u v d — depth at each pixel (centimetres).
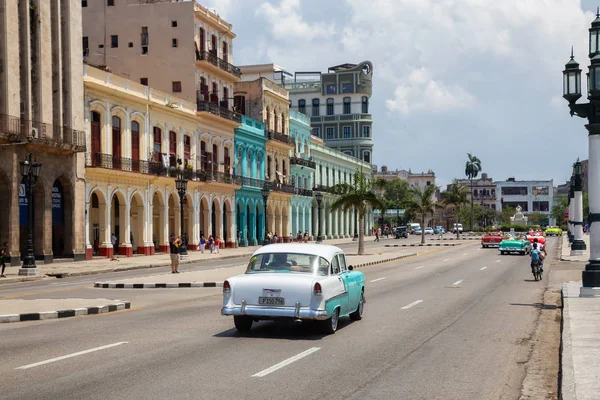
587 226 12188
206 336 1330
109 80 5050
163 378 955
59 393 867
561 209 17700
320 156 9969
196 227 6303
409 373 1014
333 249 1460
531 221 19400
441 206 7675
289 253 1398
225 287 1336
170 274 3072
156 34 6431
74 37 4666
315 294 1295
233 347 1209
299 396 866
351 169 11456
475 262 4191
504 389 930
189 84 6388
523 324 1541
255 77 10381
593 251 1970
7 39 4066
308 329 1430
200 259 4853
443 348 1227
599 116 1925
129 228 5278
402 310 1786
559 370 1044
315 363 1074
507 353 1190
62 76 4578
